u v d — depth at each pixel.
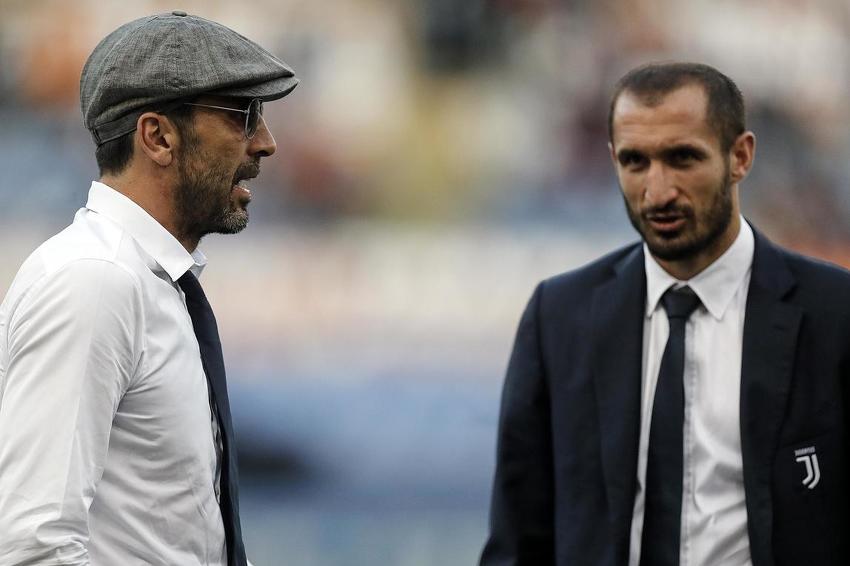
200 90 7.40
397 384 38.94
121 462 7.10
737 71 47.38
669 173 8.88
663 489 9.04
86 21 44.44
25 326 6.90
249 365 38.75
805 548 8.80
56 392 6.75
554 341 9.80
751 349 9.08
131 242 7.36
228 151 7.59
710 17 47.47
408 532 34.72
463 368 39.94
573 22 46.78
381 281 42.03
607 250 44.09
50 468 6.66
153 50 7.40
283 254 41.53
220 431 7.62
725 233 9.24
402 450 37.50
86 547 6.81
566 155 45.72
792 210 45.75
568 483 9.47
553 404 9.70
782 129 46.78
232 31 7.70
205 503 7.36
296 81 7.84
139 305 7.10
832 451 8.93
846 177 46.38
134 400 7.10
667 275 9.41
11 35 43.81
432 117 45.66
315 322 40.38
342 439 37.56
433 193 44.69
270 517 34.97
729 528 8.84
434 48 46.09
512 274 43.09
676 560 8.92
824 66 47.44
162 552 7.16
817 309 9.13
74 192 42.16
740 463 8.93
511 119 45.94
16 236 40.81
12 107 43.19
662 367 9.24
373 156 44.69
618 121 9.09
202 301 7.76
